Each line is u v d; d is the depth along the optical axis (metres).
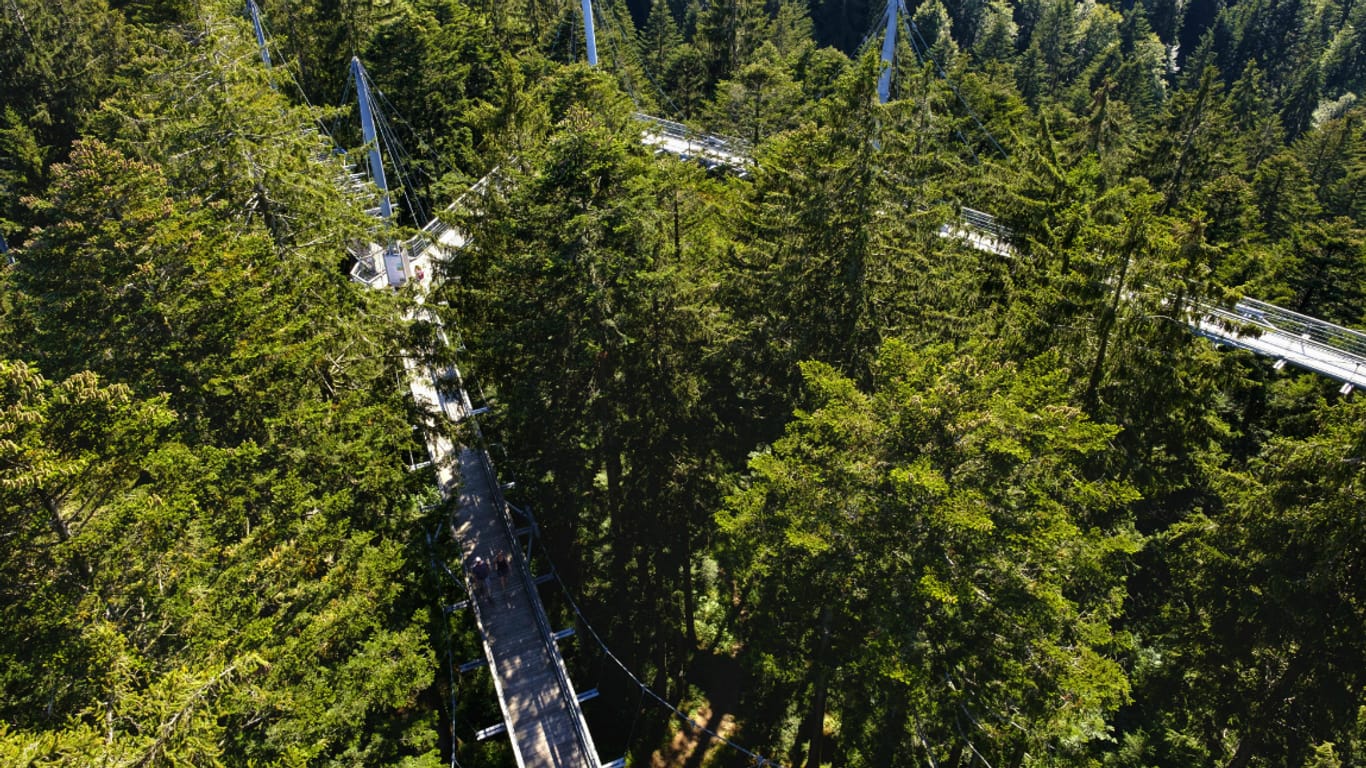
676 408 20.69
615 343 18.75
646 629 25.47
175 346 15.25
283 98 23.58
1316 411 17.50
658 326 20.12
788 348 19.95
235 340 15.43
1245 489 17.88
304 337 16.72
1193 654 20.41
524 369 20.55
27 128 36.50
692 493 21.81
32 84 38.66
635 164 19.50
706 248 22.83
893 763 18.59
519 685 19.92
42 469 10.43
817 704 18.62
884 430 14.39
